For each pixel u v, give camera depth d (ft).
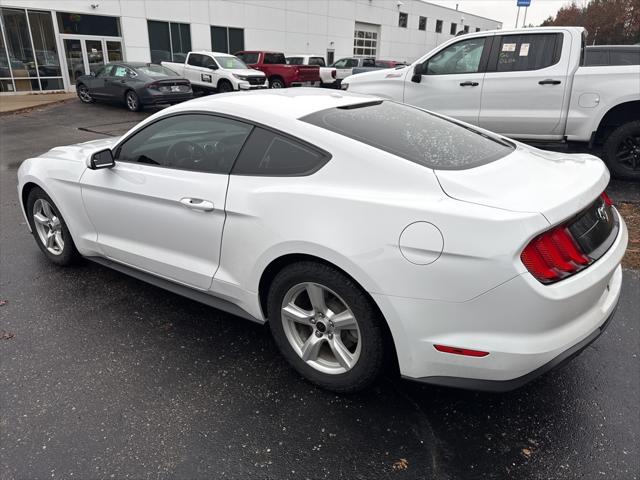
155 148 9.96
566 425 7.47
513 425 7.48
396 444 7.11
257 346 9.59
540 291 6.15
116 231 10.74
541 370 6.48
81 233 11.68
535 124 20.40
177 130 9.56
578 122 19.52
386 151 7.49
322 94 10.21
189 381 8.49
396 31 123.44
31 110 48.78
